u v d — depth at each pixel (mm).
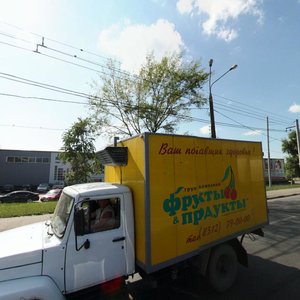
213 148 4848
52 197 25203
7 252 3092
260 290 4547
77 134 24297
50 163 46562
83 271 3383
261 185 5922
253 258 6289
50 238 3537
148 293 4551
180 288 4715
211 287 4520
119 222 3818
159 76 19062
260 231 5750
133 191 4035
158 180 3859
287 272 5359
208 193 4590
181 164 4219
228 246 4859
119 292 3717
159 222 3789
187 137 4395
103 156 4629
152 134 3896
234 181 5176
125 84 18812
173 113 19234
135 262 3871
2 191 40812
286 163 48375
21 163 45219
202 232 4371
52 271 3180
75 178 24094
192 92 19297
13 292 2820
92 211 3660
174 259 3898
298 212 13453
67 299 3355
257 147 5980
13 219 11500
